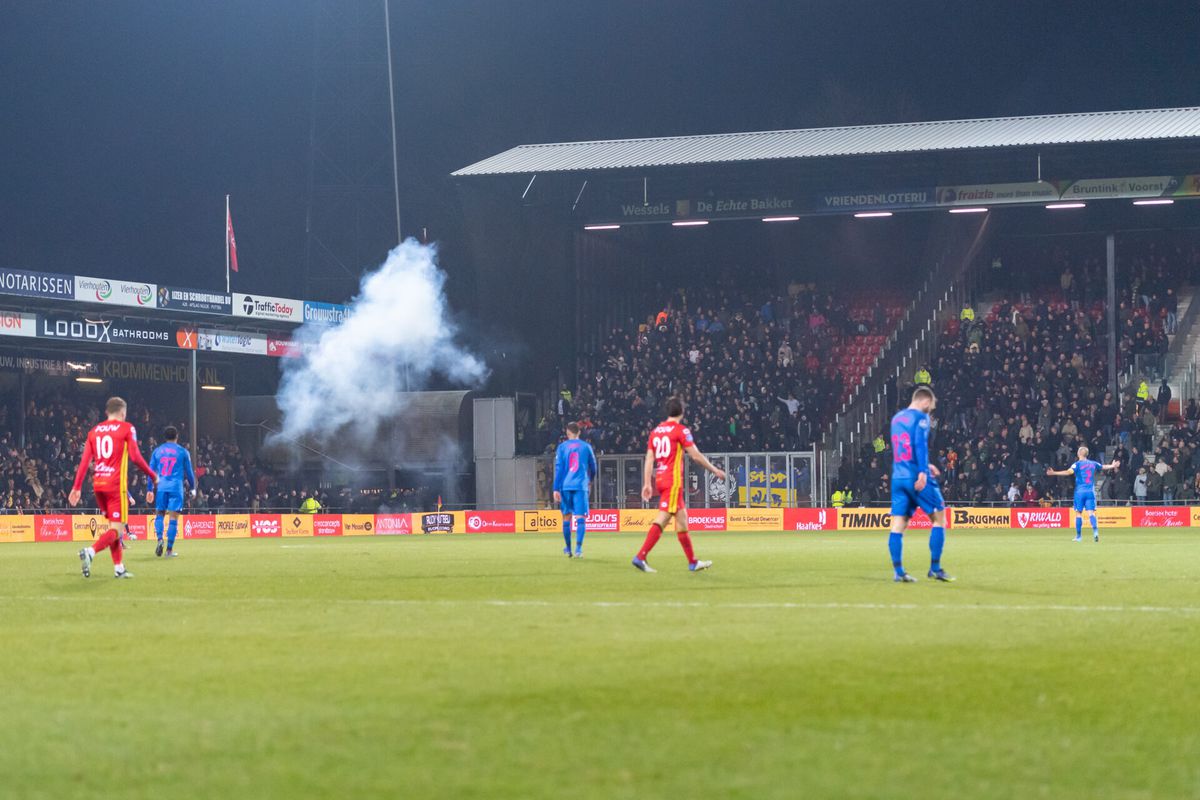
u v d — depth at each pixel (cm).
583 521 2423
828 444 5188
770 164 5062
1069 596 1456
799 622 1190
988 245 5744
